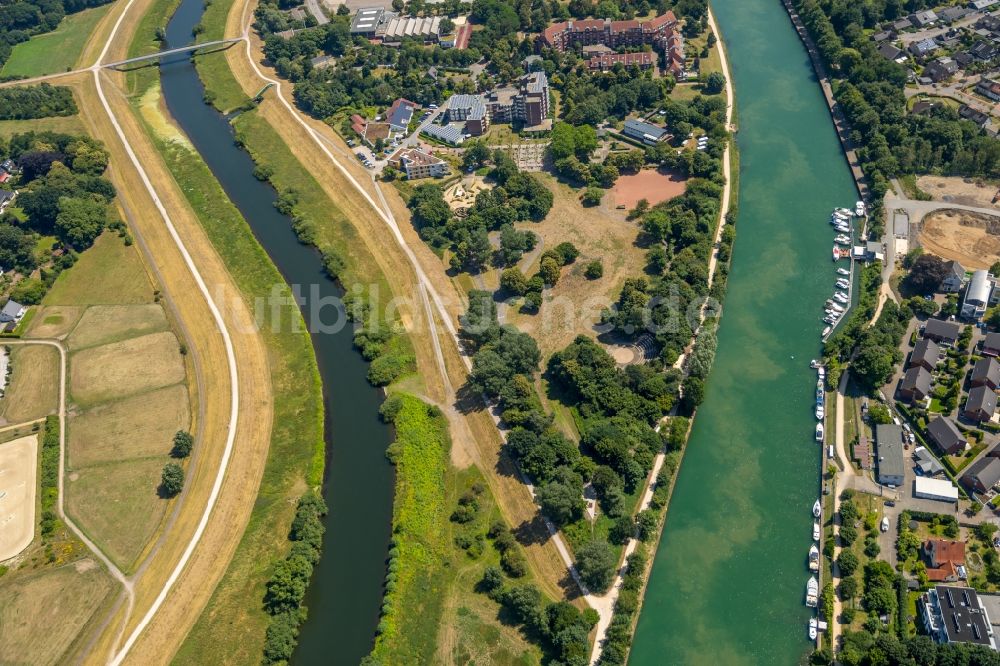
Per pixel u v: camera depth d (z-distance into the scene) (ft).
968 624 590.14
